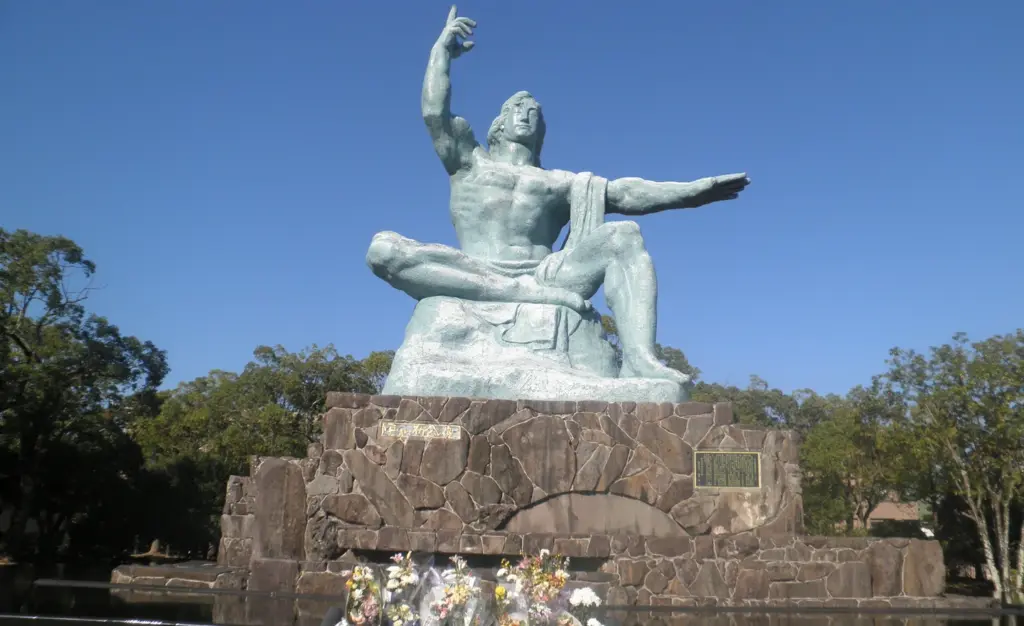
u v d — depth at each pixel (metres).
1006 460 22.28
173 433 36.41
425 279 13.27
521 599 5.69
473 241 14.33
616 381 12.05
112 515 31.36
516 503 11.18
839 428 33.69
